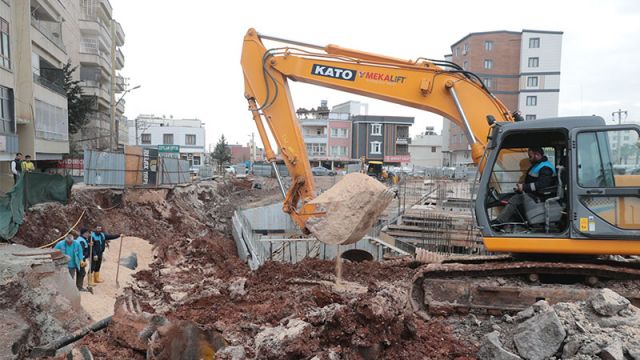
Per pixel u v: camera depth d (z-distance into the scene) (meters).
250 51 10.01
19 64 22.42
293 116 9.88
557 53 59.88
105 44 43.50
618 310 5.59
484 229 7.09
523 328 5.86
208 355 6.04
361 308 5.75
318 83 9.73
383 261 14.00
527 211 7.08
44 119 24.66
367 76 9.40
